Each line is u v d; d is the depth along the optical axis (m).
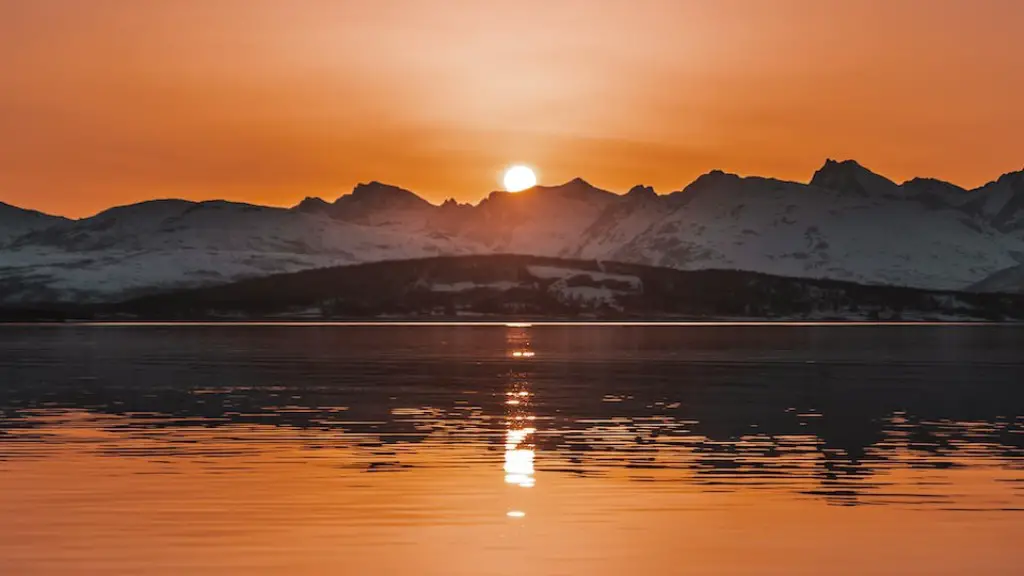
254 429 63.66
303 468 48.56
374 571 31.00
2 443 56.69
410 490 43.09
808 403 82.12
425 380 105.50
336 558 32.34
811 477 46.75
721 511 39.19
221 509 39.16
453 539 34.75
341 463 50.03
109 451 53.78
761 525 36.88
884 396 88.75
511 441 58.53
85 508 39.28
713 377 112.00
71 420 68.12
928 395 89.94
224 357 148.62
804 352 171.25
